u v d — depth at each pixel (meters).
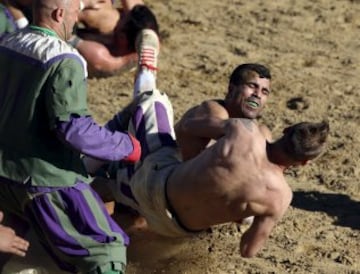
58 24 8.99
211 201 9.44
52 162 8.87
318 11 21.86
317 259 11.12
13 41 8.92
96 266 8.91
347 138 14.90
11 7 13.49
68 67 8.67
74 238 8.90
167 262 10.91
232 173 9.25
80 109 8.68
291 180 13.34
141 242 11.16
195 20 20.97
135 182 10.25
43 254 9.52
